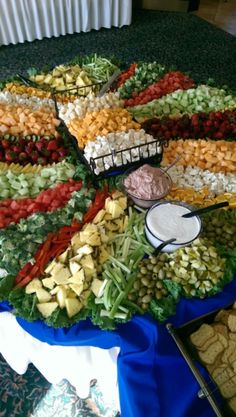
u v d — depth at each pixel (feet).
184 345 2.53
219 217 3.17
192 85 5.26
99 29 9.96
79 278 2.69
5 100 4.49
